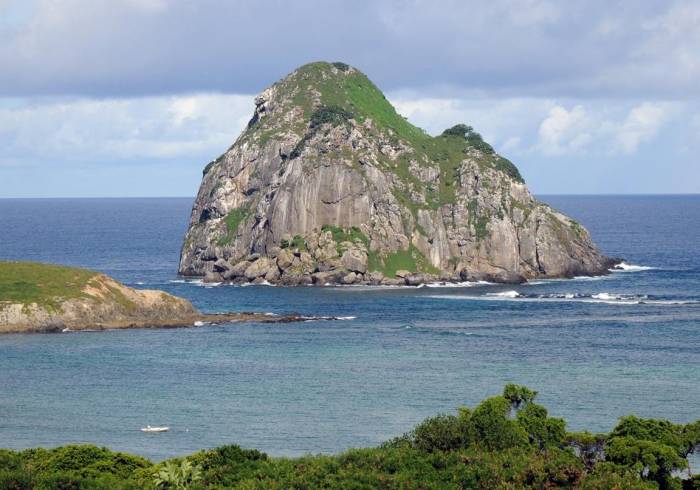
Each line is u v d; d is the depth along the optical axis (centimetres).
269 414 15988
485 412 13262
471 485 11412
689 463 13825
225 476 11731
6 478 11150
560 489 11138
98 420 15725
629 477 11156
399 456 12281
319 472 11762
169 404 16700
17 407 16538
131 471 12325
